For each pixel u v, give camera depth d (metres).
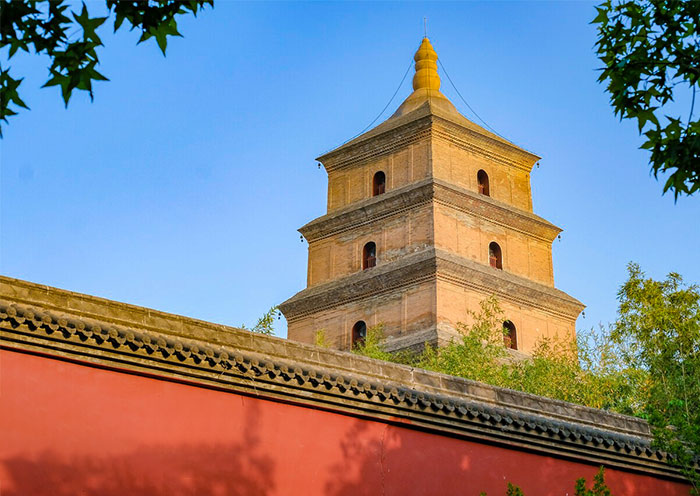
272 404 19.94
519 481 22.47
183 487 18.47
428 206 44.75
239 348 19.67
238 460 19.19
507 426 22.44
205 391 19.23
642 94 14.92
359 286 44.78
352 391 20.72
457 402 21.94
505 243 46.78
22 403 17.38
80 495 17.47
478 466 22.03
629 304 38.03
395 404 21.17
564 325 46.88
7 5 11.78
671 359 37.12
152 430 18.45
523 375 38.84
